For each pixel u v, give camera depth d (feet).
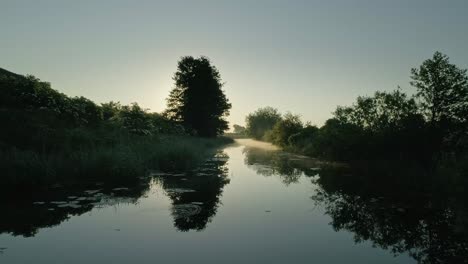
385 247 24.39
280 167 69.05
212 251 22.79
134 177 47.39
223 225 28.58
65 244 23.70
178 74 160.56
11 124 49.42
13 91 59.62
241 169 65.10
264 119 261.03
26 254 21.88
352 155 68.69
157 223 28.76
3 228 26.89
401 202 37.58
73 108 66.39
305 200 38.42
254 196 40.19
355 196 40.63
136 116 84.74
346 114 69.82
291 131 135.44
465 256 22.95
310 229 28.04
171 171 58.75
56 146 49.34
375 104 62.95
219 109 176.55
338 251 23.38
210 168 65.00
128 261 20.93
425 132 51.88
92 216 30.32
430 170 49.57
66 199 35.55
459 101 51.16
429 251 23.73
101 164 45.75
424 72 52.13
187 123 156.66
